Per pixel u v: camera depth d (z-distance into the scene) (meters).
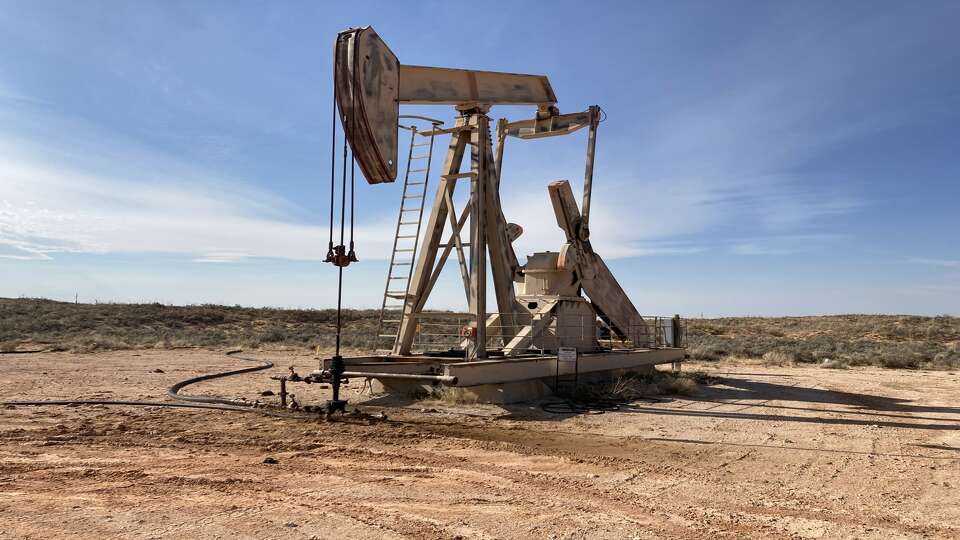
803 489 7.15
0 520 5.38
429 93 14.20
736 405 14.40
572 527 5.57
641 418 12.18
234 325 52.22
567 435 10.16
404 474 7.33
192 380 16.56
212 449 8.48
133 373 18.98
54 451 8.23
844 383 20.25
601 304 19.23
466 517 5.77
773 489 7.11
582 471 7.71
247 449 8.51
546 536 5.30
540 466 7.91
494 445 9.12
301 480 6.96
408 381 13.86
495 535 5.30
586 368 16.39
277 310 60.12
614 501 6.45
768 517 6.03
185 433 9.52
